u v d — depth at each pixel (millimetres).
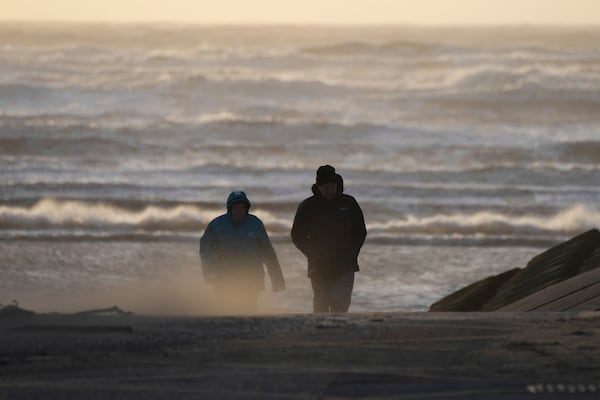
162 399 20172
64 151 173375
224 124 195875
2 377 22172
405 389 20984
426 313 32938
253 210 130250
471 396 20453
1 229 119750
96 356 24453
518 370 22703
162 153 175875
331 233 44062
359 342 26188
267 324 29391
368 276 93000
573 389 21047
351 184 147000
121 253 102750
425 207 132375
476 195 143375
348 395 20453
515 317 30766
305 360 23938
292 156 178500
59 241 109812
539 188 148375
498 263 103062
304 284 84625
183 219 125312
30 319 29812
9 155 170625
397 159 178875
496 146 186375
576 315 31266
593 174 162000
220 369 22875
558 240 116500
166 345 25922
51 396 20391
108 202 130500
